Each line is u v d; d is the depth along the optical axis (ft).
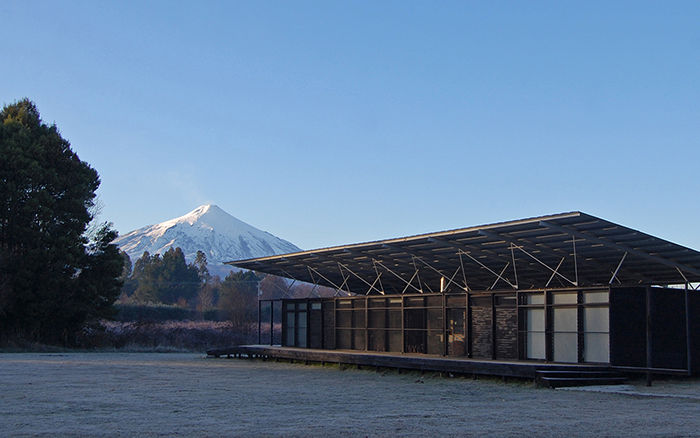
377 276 117.39
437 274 113.60
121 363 99.35
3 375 75.20
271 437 35.14
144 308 214.28
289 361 106.11
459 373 78.23
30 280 136.26
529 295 80.89
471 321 88.17
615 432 37.81
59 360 104.01
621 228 67.56
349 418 43.37
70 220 145.18
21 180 139.33
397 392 62.18
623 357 69.51
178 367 92.99
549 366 68.80
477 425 40.47
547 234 75.15
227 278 372.99
